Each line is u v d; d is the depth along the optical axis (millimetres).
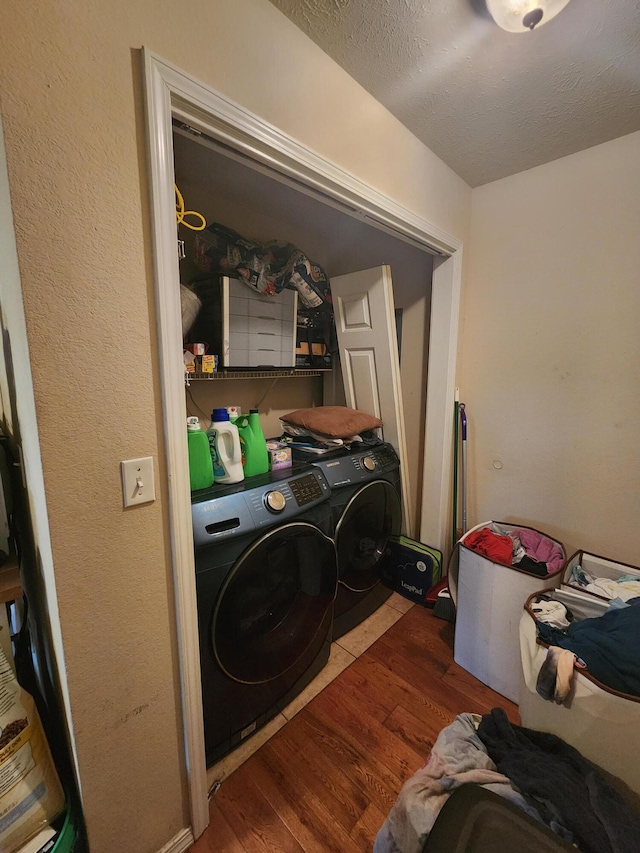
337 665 1724
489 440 2107
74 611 790
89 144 694
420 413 2320
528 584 1505
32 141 631
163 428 881
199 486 1311
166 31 763
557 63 1145
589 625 1246
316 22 1004
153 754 974
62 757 1017
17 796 810
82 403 750
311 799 1189
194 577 986
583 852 854
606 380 1709
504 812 851
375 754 1328
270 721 1449
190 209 1769
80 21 658
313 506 1489
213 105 854
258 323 1807
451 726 1226
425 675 1674
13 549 1041
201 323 1784
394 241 2248
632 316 1616
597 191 1633
